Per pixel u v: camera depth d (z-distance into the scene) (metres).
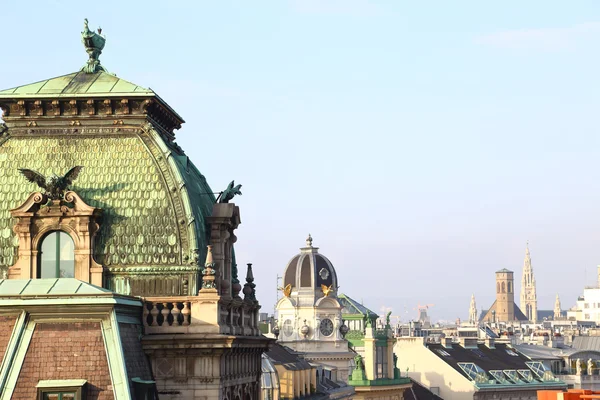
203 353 74.44
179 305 75.31
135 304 73.50
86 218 76.56
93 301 69.12
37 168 79.00
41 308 69.06
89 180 78.31
